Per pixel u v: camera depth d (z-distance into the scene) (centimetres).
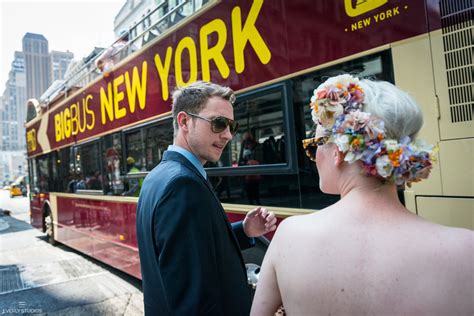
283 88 223
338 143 81
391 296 69
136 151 395
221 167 277
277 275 86
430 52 158
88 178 526
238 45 255
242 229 175
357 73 185
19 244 775
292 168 219
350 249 75
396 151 75
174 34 321
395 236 74
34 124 807
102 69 467
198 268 114
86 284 461
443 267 69
